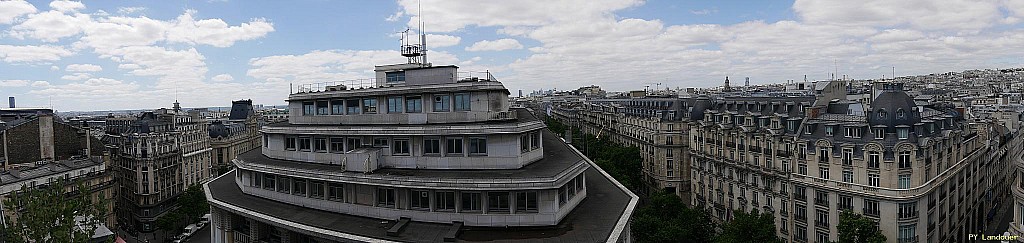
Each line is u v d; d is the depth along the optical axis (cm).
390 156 6356
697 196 14738
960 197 11388
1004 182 16425
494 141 5994
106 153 16400
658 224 10712
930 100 15850
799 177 10844
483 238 5194
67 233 5894
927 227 9769
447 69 7119
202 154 18988
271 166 6869
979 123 13600
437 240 5169
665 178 16062
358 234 5431
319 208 6397
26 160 14088
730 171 13025
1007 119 17688
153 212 16050
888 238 9525
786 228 11231
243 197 7275
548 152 7469
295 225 5794
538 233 5272
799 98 12681
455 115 6444
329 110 7288
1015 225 6975
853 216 9319
